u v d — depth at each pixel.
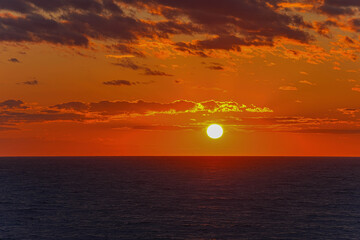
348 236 60.28
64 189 114.00
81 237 59.28
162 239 58.31
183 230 63.25
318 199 95.12
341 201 92.19
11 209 80.31
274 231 63.03
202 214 75.12
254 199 94.19
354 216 74.31
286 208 82.19
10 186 121.62
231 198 95.69
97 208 81.56
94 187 119.12
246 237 59.53
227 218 71.81
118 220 69.88
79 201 91.00
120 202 89.38
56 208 81.56
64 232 61.97
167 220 69.94
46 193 105.00
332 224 67.62
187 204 86.56
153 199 93.88
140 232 61.94
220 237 59.53
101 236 59.75
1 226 65.44
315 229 64.19
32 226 65.56
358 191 111.31
